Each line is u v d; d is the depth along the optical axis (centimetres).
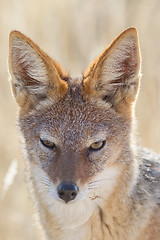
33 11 2070
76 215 1140
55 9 2070
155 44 1997
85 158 1109
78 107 1157
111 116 1161
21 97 1203
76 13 2053
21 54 1165
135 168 1143
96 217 1136
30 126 1176
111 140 1139
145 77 1916
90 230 1146
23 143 1203
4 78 1995
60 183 1070
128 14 2058
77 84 1211
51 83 1175
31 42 1140
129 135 1167
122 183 1131
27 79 1201
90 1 2080
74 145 1111
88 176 1102
